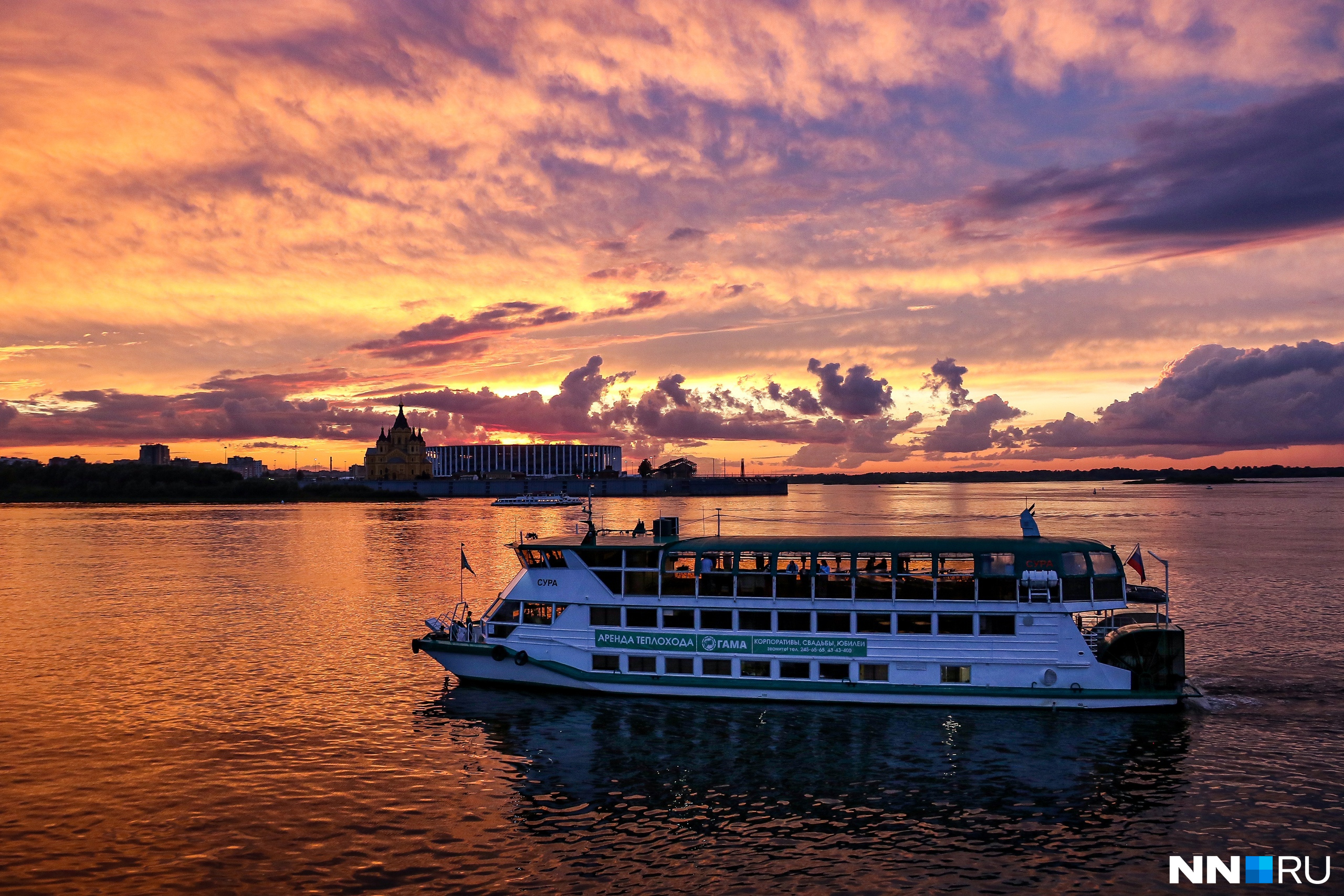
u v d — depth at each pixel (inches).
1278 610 2524.6
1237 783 1197.1
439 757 1305.4
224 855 998.4
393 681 1736.0
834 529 6328.7
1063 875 954.7
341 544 5059.1
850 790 1177.4
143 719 1497.3
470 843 1027.9
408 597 2888.8
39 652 2025.1
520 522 7593.5
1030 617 1461.6
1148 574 3395.7
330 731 1425.9
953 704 1478.8
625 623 1587.1
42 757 1307.8
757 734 1387.8
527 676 1633.9
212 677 1782.7
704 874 954.7
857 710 1482.5
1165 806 1127.0
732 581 1555.1
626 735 1389.0
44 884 930.1
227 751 1336.1
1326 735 1382.9
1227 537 5246.1
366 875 951.6
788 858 993.5
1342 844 1022.4
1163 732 1389.0
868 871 962.7
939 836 1048.2
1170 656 1454.2
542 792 1178.6
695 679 1545.3
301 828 1068.5
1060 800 1147.9
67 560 4114.2
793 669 1526.8
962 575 1486.2
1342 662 1856.5
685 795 1167.6
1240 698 1578.5
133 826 1072.2
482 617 1753.2
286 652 2007.9
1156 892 917.8
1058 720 1438.2
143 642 2127.2
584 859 989.2
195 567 3779.5
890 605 1489.9
